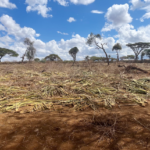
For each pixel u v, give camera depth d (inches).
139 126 86.2
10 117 102.6
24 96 153.3
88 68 401.1
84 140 72.9
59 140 73.3
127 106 124.6
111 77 253.8
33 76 279.9
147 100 140.9
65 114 108.0
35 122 93.8
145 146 66.9
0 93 163.0
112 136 75.8
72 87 181.9
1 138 75.4
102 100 137.5
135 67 359.6
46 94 159.8
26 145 69.5
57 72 328.5
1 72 319.9
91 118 99.3
